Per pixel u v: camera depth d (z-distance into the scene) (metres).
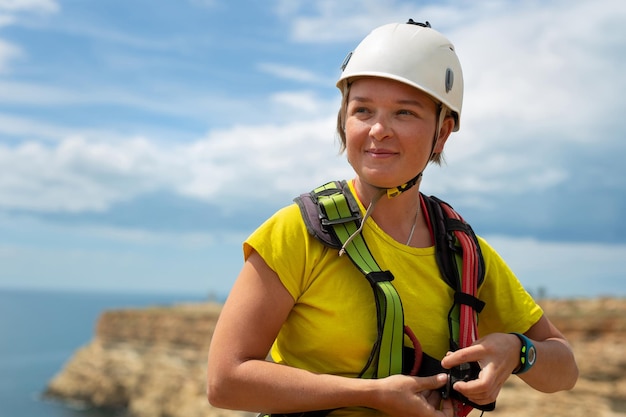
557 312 33.19
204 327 60.53
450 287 2.50
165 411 54.88
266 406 2.27
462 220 2.67
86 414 61.09
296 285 2.37
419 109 2.38
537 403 29.80
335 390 2.20
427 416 2.18
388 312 2.27
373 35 2.45
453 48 2.52
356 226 2.42
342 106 2.56
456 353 2.27
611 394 28.80
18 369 117.00
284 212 2.45
